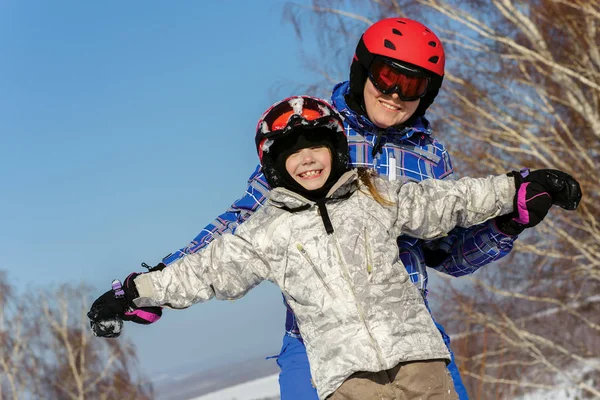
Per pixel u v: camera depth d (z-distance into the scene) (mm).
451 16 11086
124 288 3004
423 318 2898
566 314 12039
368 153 3365
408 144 3438
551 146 11414
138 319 3039
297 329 3256
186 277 2988
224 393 33062
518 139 11016
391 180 3250
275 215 2973
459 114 11344
